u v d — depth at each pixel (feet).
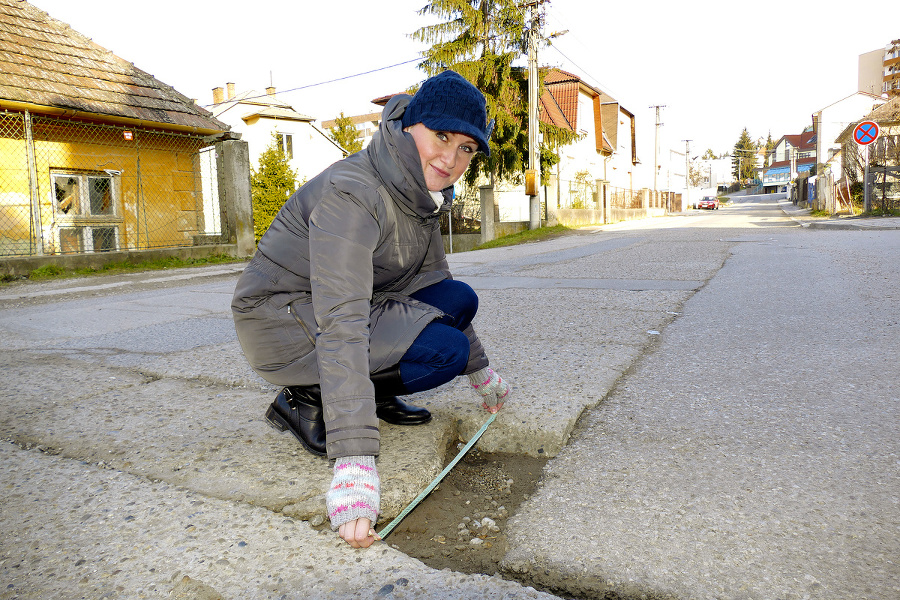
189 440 6.75
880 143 53.26
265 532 4.88
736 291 15.61
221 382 9.15
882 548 4.49
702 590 4.13
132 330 14.33
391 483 5.49
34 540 4.85
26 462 6.32
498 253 34.30
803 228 41.42
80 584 4.30
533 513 5.25
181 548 4.69
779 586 4.13
